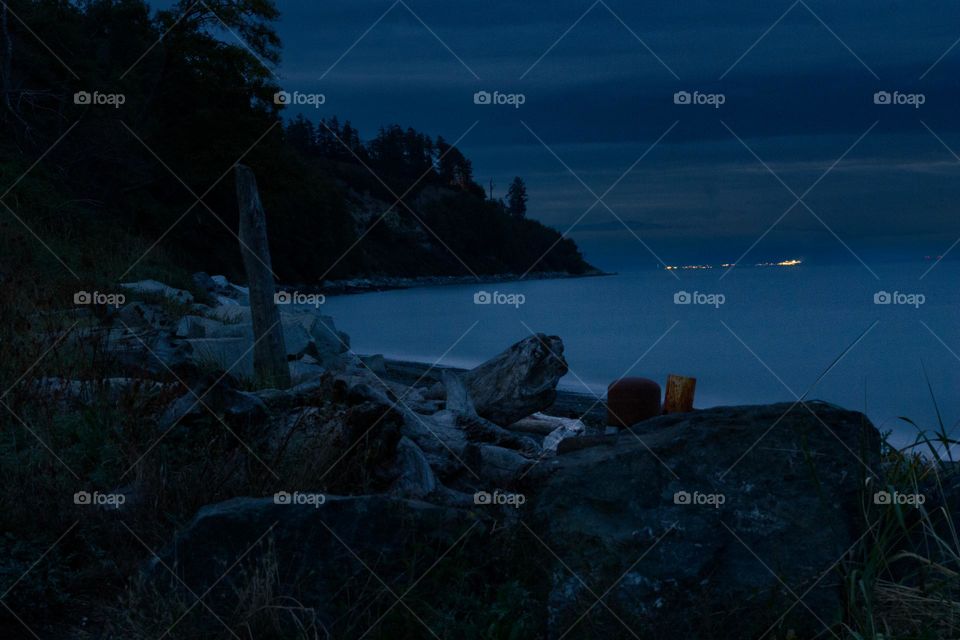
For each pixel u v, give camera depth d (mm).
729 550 4027
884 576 3969
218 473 5199
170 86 42750
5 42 29312
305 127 163125
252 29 41625
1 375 6867
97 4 43656
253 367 10703
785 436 4402
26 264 13805
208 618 4012
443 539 4496
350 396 6707
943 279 75312
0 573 4234
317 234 79062
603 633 3824
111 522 4895
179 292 16453
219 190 43844
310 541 4297
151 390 6555
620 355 31391
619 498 4281
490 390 10500
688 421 4641
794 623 3723
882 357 29188
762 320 43156
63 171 30344
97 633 4020
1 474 5289
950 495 4203
